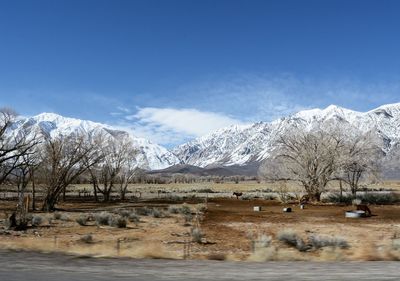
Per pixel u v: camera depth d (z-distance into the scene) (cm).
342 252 1786
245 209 5212
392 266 1294
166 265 1287
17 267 1202
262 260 1540
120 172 7412
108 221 3525
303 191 6881
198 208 5034
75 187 12900
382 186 14038
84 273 1120
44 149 5166
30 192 8244
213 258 1625
